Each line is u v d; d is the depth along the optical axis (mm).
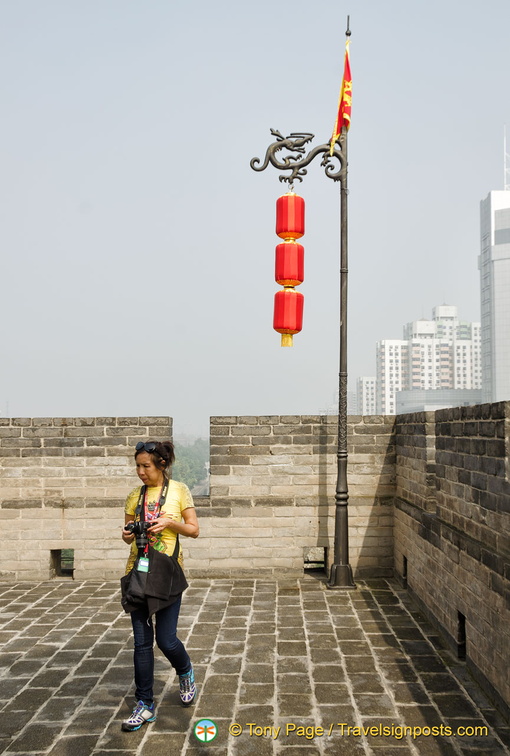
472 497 5762
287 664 5879
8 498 9547
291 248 9109
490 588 5125
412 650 6266
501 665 4863
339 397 9109
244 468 9609
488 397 161750
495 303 154750
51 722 4746
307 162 9117
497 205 155750
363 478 9602
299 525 9562
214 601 8148
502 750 4340
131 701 5098
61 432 9562
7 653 6223
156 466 4801
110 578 9492
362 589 8781
